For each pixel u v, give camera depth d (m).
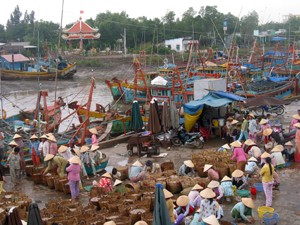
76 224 11.94
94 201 13.98
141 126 24.12
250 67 54.94
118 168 17.59
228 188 14.47
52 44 94.56
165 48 85.38
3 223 10.09
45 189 16.94
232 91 36.72
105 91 61.16
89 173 18.17
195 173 17.33
